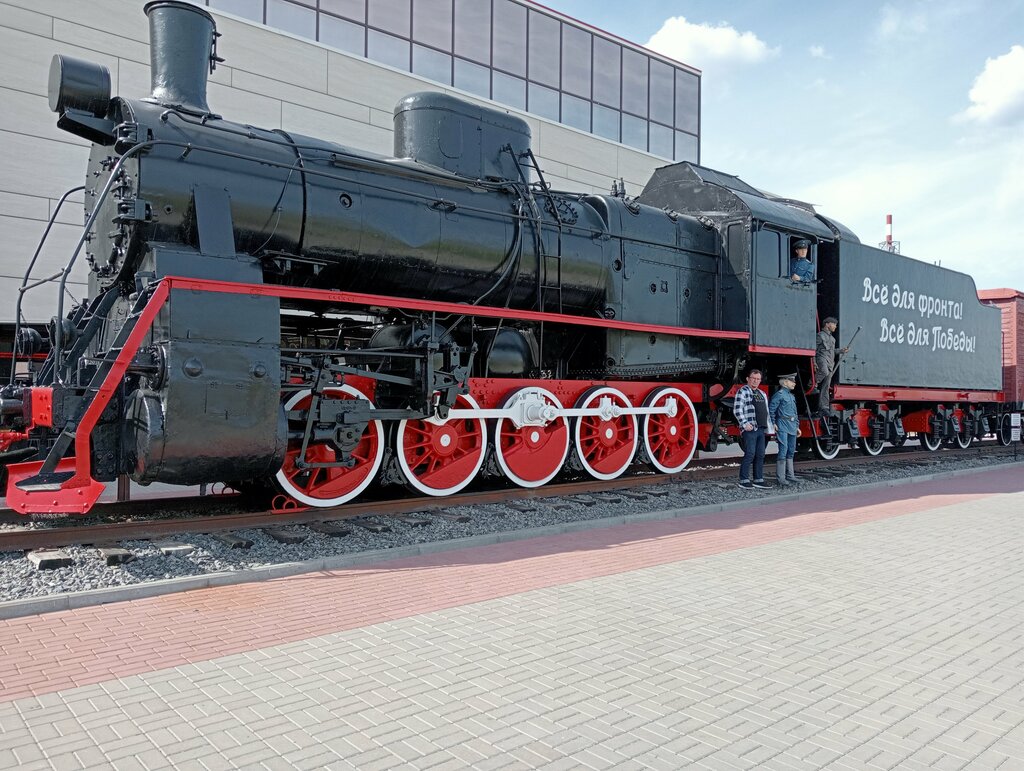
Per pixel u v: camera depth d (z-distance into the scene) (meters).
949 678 3.53
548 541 6.45
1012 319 18.88
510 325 8.55
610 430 9.23
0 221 10.77
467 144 8.09
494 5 16.77
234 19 12.45
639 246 9.51
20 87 10.87
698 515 7.96
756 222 10.30
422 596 4.76
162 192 5.77
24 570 4.92
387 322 8.03
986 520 7.79
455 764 2.64
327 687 3.32
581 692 3.30
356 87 13.98
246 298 5.75
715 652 3.84
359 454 7.40
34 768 2.57
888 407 14.46
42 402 5.37
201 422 5.44
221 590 4.83
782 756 2.75
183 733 2.86
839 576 5.41
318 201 6.62
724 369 10.52
